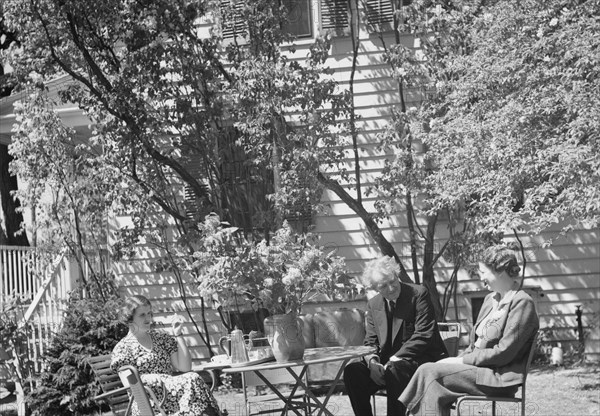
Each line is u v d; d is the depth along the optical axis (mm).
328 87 13164
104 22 13328
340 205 15055
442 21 13008
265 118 12719
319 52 13414
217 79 13742
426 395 7266
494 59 11266
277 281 7887
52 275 14141
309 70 13148
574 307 14727
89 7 12945
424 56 13594
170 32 13398
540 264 14836
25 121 13883
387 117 15031
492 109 11414
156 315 15352
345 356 7750
